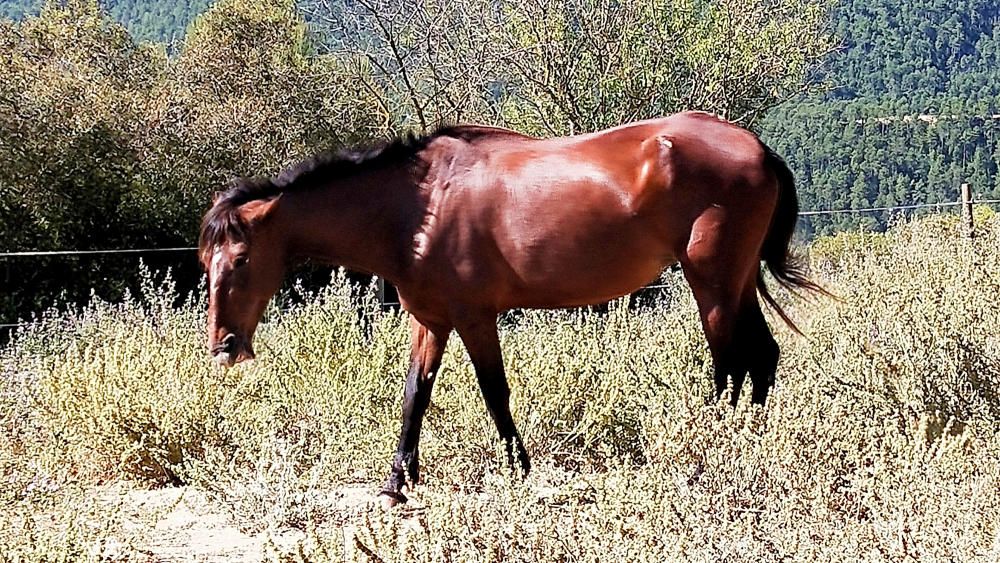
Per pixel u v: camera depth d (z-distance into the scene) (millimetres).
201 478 4797
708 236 4586
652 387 5582
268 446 4875
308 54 27344
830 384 5406
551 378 5559
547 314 6906
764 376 4805
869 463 3959
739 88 17312
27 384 6410
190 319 7246
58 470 4816
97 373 5957
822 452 3818
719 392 4648
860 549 2982
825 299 6961
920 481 3350
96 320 7871
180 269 19156
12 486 4211
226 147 20188
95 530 3891
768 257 4891
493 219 4738
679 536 3090
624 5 16750
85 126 17922
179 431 5629
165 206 19109
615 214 4645
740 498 3705
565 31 16594
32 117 17484
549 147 4844
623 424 5512
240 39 24234
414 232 4820
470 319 4820
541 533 3094
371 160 4941
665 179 4594
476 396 5348
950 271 6270
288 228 4984
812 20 17328
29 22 22516
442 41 17391
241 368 6215
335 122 21594
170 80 23500
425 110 18453
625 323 6562
